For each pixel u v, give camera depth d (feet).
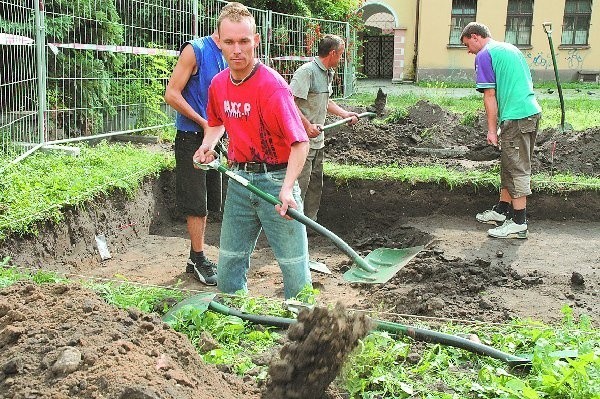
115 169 25.68
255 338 12.00
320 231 12.95
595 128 32.81
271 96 13.30
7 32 27.32
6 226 17.80
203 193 19.35
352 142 34.65
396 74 98.02
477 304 17.38
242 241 15.31
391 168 28.84
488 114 22.89
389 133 36.11
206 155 14.35
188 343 10.13
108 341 9.44
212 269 20.22
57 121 31.24
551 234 24.09
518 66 22.40
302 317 9.29
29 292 11.35
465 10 92.84
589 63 91.66
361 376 10.50
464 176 27.02
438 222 25.77
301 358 9.16
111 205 23.39
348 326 9.21
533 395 9.36
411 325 13.05
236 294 14.62
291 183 13.21
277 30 53.11
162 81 39.09
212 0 43.27
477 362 11.27
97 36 34.30
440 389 10.34
